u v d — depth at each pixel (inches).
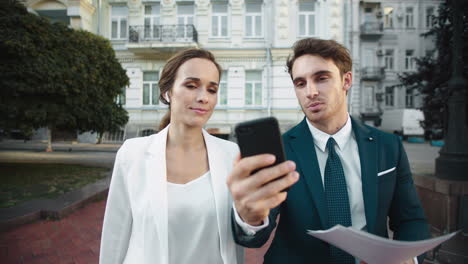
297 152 52.1
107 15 636.1
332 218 48.3
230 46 620.1
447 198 136.9
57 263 118.0
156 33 616.4
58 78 289.7
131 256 51.3
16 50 265.0
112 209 54.4
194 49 54.0
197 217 51.3
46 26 299.1
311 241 48.2
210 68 52.3
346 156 52.2
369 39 949.2
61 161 397.1
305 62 49.4
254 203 27.9
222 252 50.3
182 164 54.9
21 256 123.0
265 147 30.5
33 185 241.9
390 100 981.8
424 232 48.4
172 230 51.0
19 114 283.3
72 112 317.1
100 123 351.3
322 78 48.9
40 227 156.0
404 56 964.0
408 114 869.2
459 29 161.5
